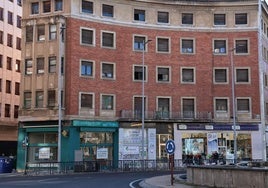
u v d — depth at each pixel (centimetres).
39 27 4584
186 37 5069
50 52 4491
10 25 6238
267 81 5469
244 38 5122
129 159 4638
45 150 4441
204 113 4953
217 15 5175
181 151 4825
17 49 6369
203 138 4903
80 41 4588
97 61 4669
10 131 6006
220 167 1894
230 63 5078
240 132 4978
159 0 5006
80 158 4200
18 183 2414
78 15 4597
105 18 4762
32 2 4647
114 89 4728
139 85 4853
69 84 4459
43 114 4425
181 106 4956
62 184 2302
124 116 4709
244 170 1722
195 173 2116
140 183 2348
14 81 6250
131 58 4856
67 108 4431
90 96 4584
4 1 6122
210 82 5044
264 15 5438
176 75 4994
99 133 4591
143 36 4934
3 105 5950
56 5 4616
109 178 2842
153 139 4769
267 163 2630
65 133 4369
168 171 3916
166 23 5041
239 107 5047
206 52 5084
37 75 4516
